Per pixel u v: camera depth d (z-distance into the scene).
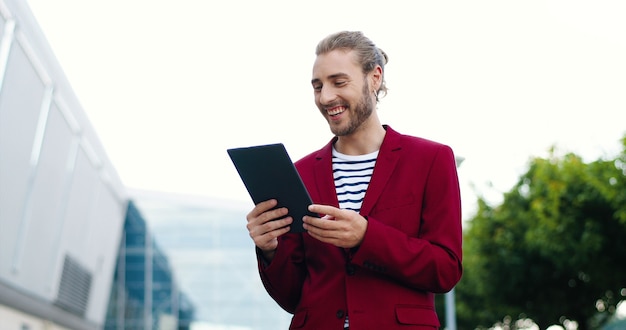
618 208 13.80
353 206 2.51
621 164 13.74
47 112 14.64
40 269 16.34
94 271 22.06
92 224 20.91
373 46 2.57
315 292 2.46
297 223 2.38
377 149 2.62
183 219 35.84
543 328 17.52
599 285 14.88
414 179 2.47
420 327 2.30
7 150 12.79
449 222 2.40
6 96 12.23
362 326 2.30
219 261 35.62
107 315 34.34
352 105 2.47
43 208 15.72
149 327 34.50
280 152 2.26
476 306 20.94
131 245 35.34
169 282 35.19
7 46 11.72
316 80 2.52
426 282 2.31
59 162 16.52
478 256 17.86
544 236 14.98
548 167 15.56
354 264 2.38
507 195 17.95
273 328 35.03
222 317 35.03
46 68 13.82
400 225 2.42
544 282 16.88
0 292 13.90
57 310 18.59
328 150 2.68
